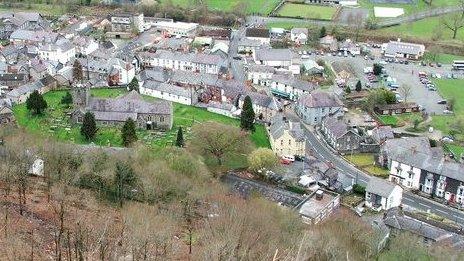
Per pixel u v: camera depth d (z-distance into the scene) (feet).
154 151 560.20
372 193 586.86
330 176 619.67
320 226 473.26
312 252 388.78
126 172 475.31
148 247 351.87
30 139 558.97
